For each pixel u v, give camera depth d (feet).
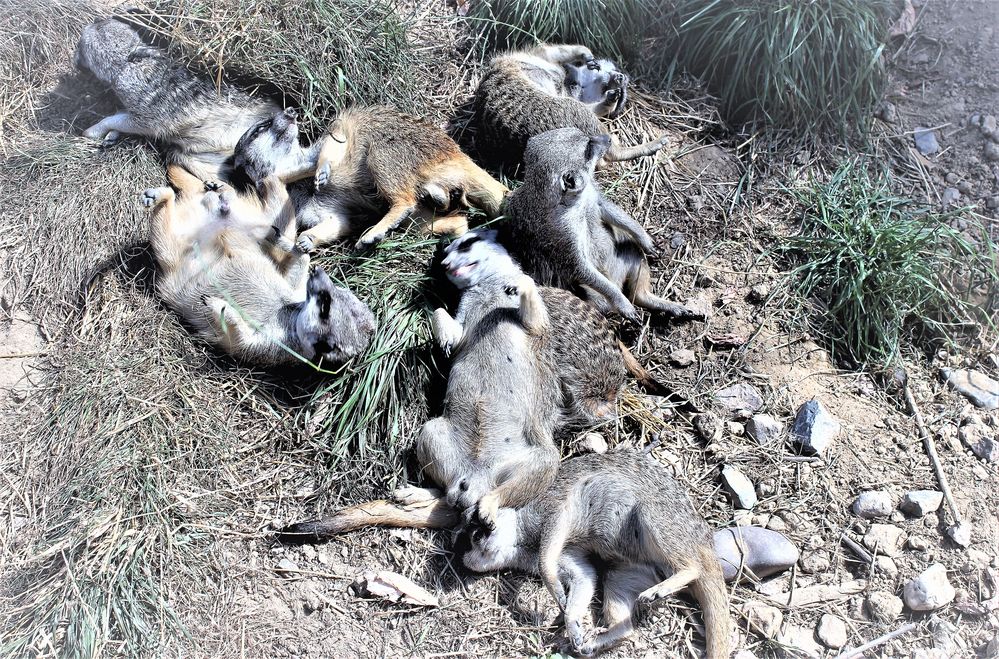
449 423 5.07
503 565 4.94
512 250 5.43
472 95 6.05
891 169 6.02
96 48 5.49
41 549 4.82
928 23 6.34
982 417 5.46
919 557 5.06
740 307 5.64
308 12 5.66
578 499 4.98
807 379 5.50
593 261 5.53
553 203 5.31
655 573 4.91
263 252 5.38
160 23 5.56
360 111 5.56
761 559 4.98
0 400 5.08
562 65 6.07
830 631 4.89
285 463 5.08
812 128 6.03
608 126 5.97
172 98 5.50
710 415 5.35
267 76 5.61
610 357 5.30
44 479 4.94
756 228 5.82
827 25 5.89
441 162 5.48
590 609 4.92
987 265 5.72
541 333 5.18
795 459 5.26
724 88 6.09
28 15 5.69
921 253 5.69
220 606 4.83
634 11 6.17
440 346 5.25
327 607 4.86
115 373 5.07
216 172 5.56
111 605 4.74
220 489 4.99
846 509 5.16
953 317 5.69
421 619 4.85
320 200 5.57
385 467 5.09
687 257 5.73
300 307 5.22
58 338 5.19
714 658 4.75
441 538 4.99
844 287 5.63
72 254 5.26
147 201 5.16
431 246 5.47
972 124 6.10
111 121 5.51
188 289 5.24
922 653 4.87
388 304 5.32
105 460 4.92
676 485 5.01
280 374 5.26
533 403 5.11
